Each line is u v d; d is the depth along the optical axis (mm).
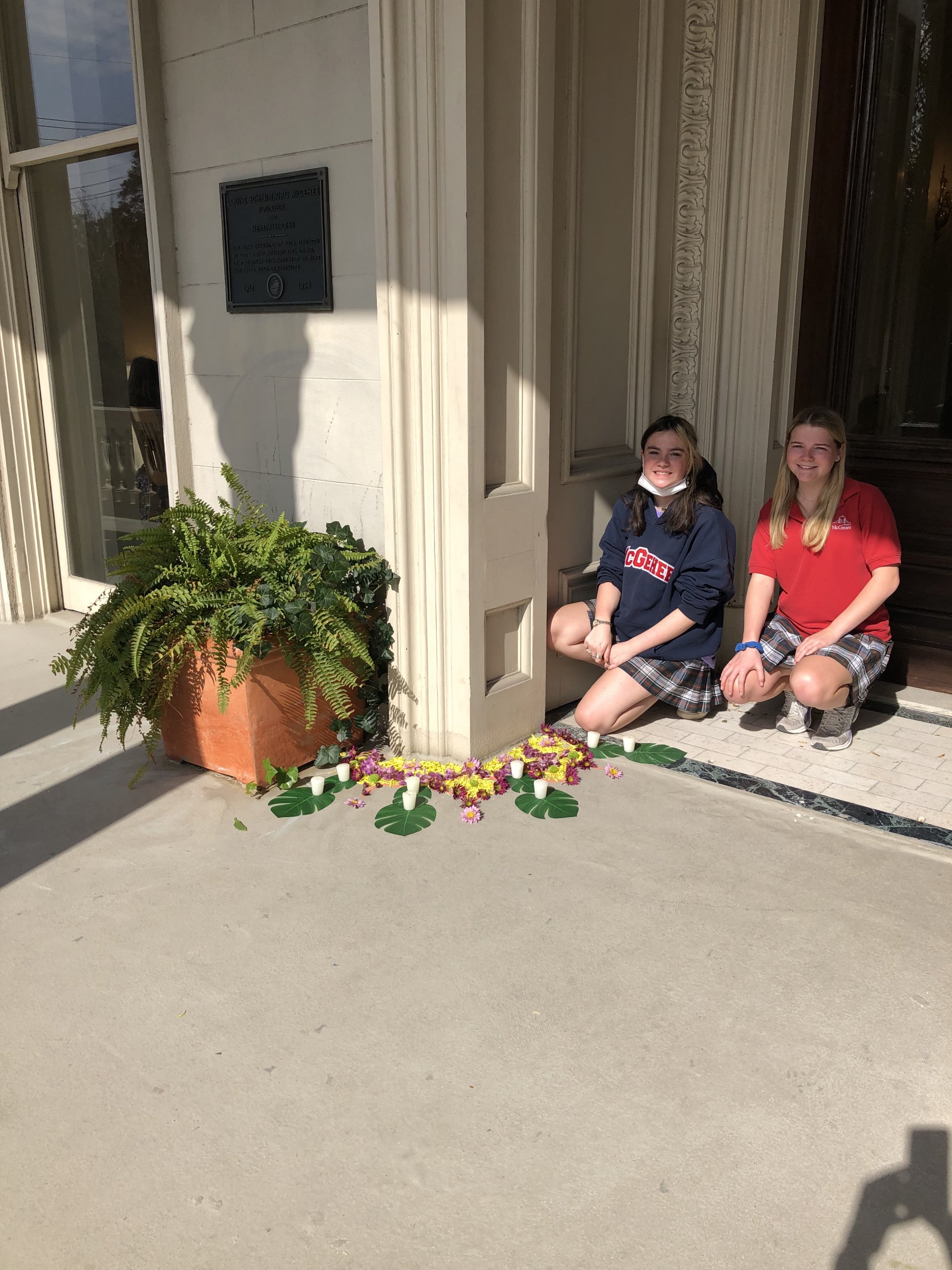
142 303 4184
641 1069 1899
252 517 3381
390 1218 1582
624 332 3678
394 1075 1892
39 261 4691
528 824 2859
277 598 3000
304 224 3312
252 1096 1845
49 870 2662
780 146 3430
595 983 2150
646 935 2320
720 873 2586
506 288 2959
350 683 3055
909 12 3299
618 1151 1708
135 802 3055
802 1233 1547
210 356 3812
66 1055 1961
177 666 3021
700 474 3389
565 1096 1834
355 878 2588
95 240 4352
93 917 2436
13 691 4078
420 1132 1757
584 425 3590
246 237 3514
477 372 2885
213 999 2119
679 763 3258
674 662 3441
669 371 3846
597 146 3332
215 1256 1519
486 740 3244
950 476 3557
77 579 5086
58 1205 1619
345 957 2252
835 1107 1801
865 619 3264
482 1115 1792
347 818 2920
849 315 3631
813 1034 1987
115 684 3035
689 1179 1648
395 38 2678
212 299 3736
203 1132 1765
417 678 3221
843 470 3193
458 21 2588
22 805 3053
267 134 3373
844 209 3527
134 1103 1833
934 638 3721
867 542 3221
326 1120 1786
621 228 3529
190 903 2486
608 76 3305
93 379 4605
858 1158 1688
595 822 2865
